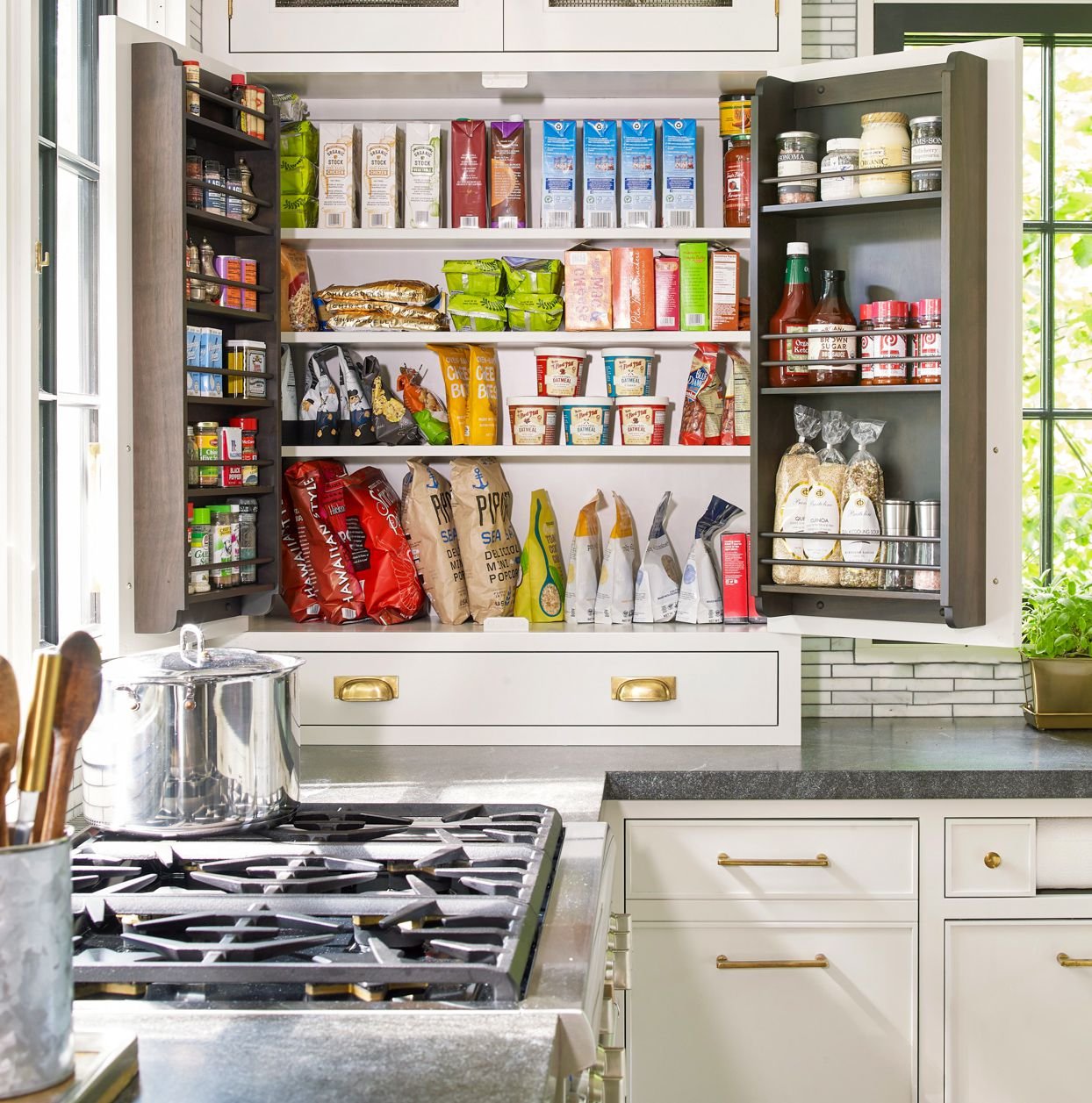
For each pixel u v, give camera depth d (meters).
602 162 2.64
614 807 2.32
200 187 2.21
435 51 2.54
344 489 2.76
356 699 2.52
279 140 2.45
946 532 2.25
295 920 1.27
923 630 2.41
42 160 1.98
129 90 2.06
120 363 2.06
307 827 1.74
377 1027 1.07
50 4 1.99
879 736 2.67
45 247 2.00
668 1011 2.33
